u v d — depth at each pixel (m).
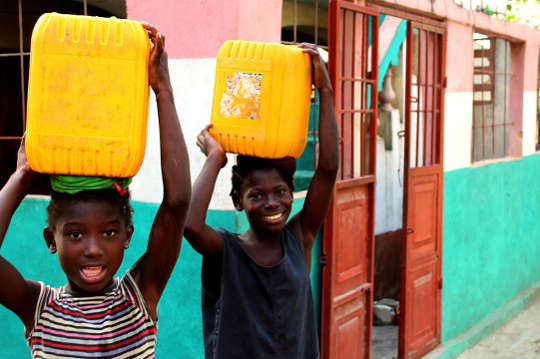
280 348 2.15
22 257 3.83
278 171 2.18
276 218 2.17
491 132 6.85
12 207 1.66
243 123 2.09
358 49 4.10
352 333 4.19
